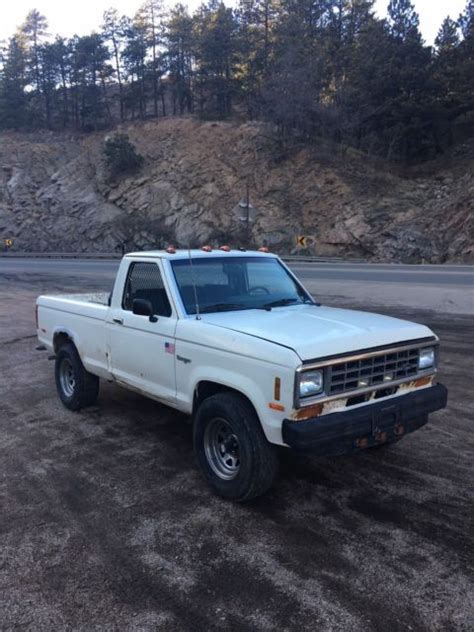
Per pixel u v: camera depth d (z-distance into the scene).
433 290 17.12
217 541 3.76
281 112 50.75
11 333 12.30
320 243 41.41
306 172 47.19
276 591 3.21
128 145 54.28
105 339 5.84
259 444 4.05
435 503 4.23
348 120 50.72
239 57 64.19
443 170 46.09
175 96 73.81
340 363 3.91
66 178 56.47
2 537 3.87
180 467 5.00
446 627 2.90
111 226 49.41
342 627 2.91
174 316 4.87
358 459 5.07
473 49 51.00
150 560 3.55
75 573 3.43
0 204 54.72
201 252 5.47
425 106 47.88
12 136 64.69
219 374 4.28
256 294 5.45
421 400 4.36
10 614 3.07
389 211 41.47
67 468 5.01
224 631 2.90
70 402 6.67
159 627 2.94
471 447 5.32
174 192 49.62
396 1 53.56
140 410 6.67
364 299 16.56
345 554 3.57
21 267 35.78
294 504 4.27
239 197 46.88
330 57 54.47
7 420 6.39
